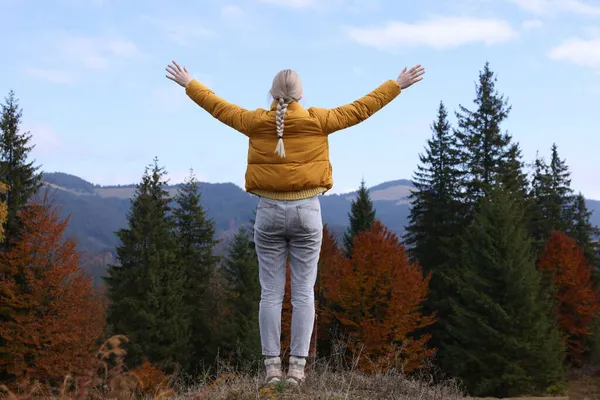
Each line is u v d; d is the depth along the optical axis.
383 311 27.88
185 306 34.53
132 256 34.75
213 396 4.27
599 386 25.17
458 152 42.47
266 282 4.41
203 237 40.28
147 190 39.34
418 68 4.21
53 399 3.51
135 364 28.84
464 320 27.97
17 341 22.73
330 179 4.26
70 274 24.36
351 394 4.46
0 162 28.56
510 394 25.66
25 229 25.20
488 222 28.22
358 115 4.15
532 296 26.39
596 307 34.28
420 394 5.02
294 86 4.13
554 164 55.06
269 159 4.13
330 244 39.09
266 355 4.39
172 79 4.41
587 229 52.97
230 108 4.28
